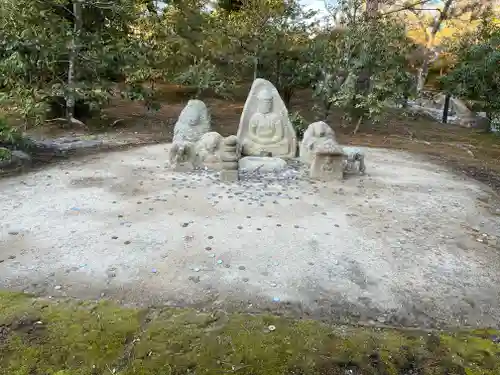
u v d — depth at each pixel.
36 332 2.79
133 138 9.09
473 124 13.90
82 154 7.44
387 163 7.77
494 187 6.76
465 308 3.28
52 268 3.53
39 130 9.24
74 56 9.22
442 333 2.97
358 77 10.75
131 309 3.06
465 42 14.77
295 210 5.03
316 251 4.03
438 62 17.50
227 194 5.44
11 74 8.39
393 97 10.45
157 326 2.89
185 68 12.85
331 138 7.04
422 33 16.95
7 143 6.93
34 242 3.96
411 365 2.67
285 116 7.19
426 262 3.95
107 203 5.00
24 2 8.57
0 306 3.00
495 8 15.35
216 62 13.43
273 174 6.38
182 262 3.70
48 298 3.14
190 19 13.59
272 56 12.05
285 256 3.90
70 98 9.20
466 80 11.66
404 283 3.57
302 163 6.96
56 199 5.08
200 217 4.68
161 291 3.29
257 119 7.08
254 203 5.17
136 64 10.04
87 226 4.34
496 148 10.20
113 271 3.52
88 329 2.84
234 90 14.38
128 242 4.01
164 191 5.48
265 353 2.70
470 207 5.55
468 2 15.66
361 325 3.02
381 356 2.72
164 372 2.53
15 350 2.64
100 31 10.27
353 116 11.78
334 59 10.97
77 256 3.73
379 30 10.72
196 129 7.03
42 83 9.27
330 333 2.90
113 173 6.25
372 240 4.34
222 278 3.49
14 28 8.45
